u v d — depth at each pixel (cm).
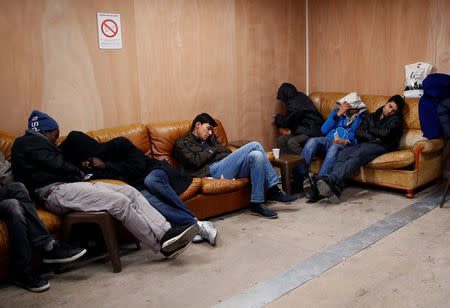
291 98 473
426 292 225
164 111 413
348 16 484
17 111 333
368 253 272
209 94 444
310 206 369
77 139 301
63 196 263
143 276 257
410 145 410
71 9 346
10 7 319
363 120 422
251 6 463
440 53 418
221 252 284
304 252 278
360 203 371
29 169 271
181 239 262
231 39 452
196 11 419
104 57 369
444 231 302
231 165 342
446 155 423
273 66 497
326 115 486
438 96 381
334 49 504
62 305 228
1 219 247
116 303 228
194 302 225
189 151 351
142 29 387
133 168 303
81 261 281
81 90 361
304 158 390
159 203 292
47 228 259
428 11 419
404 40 442
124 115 389
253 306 218
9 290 247
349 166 371
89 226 287
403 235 298
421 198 378
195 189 321
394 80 457
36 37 333
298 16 514
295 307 216
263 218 344
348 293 227
